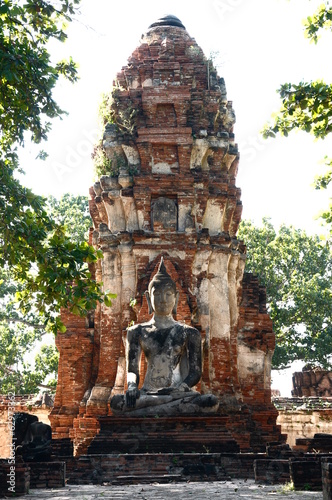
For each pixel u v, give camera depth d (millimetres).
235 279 25938
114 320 24188
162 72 26516
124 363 23344
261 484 13078
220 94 26703
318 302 43969
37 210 16188
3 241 16219
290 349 44594
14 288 40656
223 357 23891
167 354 19109
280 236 45844
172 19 28547
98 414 22891
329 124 16516
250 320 26047
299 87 16078
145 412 17625
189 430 17000
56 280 16266
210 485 12984
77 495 11219
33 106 15562
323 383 42219
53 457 15258
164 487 12672
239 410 23000
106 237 24891
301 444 15445
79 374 24828
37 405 32125
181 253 24203
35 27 16078
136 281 24109
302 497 10094
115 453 16391
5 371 40531
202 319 23922
